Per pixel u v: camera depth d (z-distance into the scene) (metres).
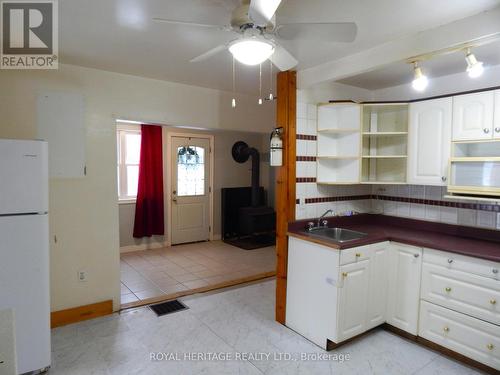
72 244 2.92
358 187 3.48
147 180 5.53
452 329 2.36
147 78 3.20
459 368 2.28
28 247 2.12
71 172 2.88
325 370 2.27
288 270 2.87
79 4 1.75
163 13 1.86
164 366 2.31
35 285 2.15
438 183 2.73
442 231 2.92
